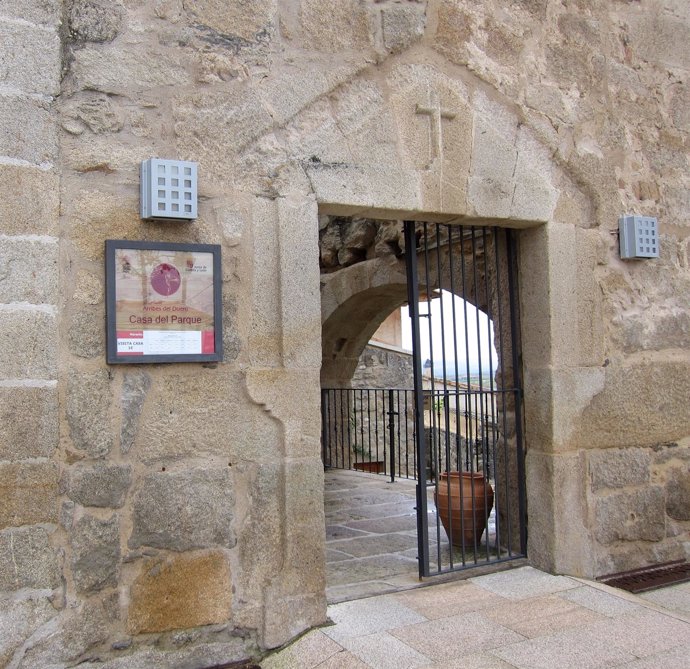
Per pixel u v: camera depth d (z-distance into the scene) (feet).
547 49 13.39
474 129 12.45
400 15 11.85
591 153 13.65
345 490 22.30
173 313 10.00
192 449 10.10
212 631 10.09
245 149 10.64
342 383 28.43
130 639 9.61
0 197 9.06
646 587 12.80
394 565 13.79
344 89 11.41
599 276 13.67
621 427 13.66
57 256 9.40
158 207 9.73
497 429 14.06
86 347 9.52
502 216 12.64
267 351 10.64
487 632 10.46
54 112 9.46
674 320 14.47
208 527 10.14
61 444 9.33
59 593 9.20
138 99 10.02
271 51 10.87
